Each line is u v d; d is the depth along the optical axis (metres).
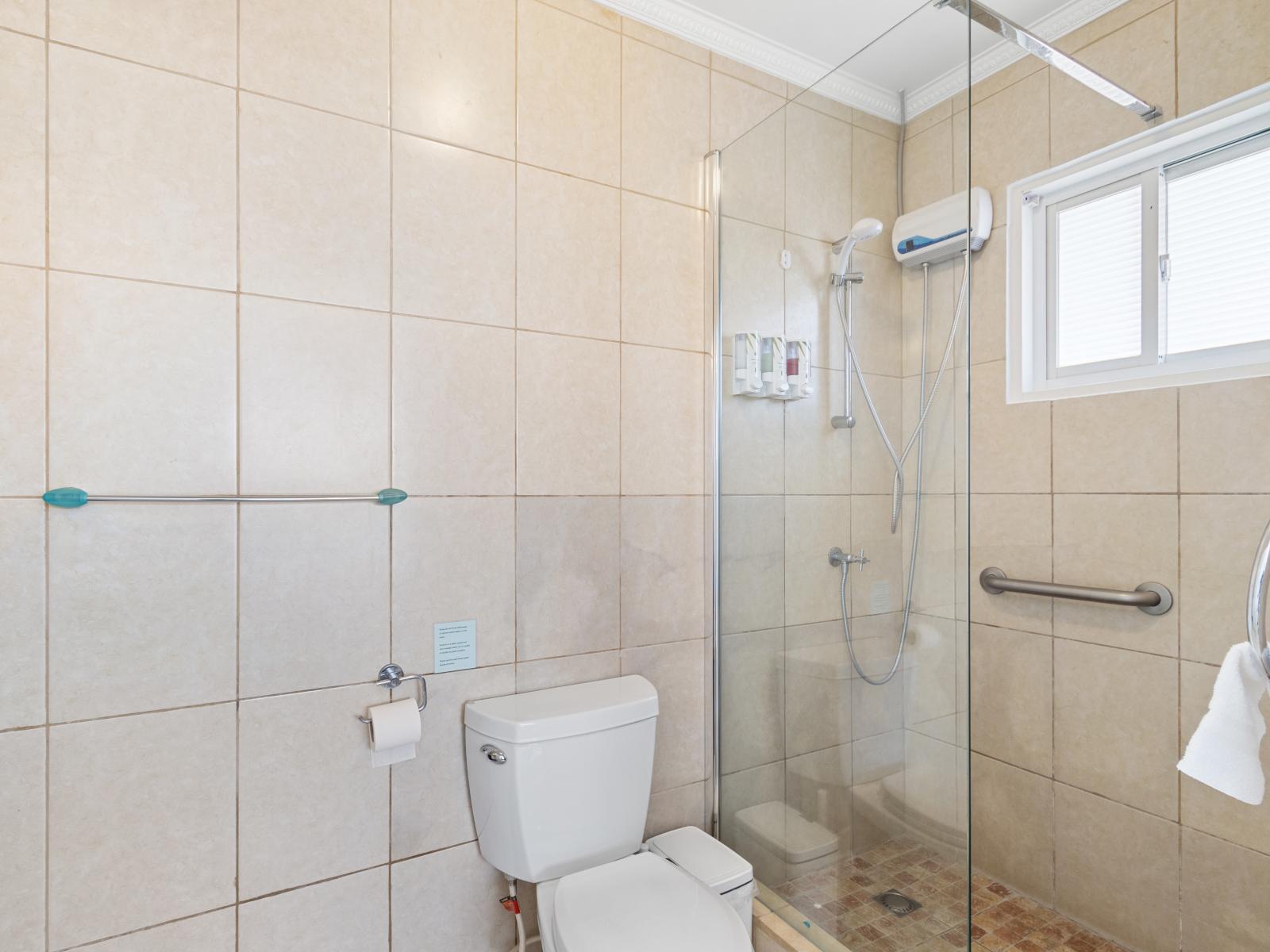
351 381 1.39
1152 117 1.69
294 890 1.34
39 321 1.14
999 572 2.05
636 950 1.20
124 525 1.20
